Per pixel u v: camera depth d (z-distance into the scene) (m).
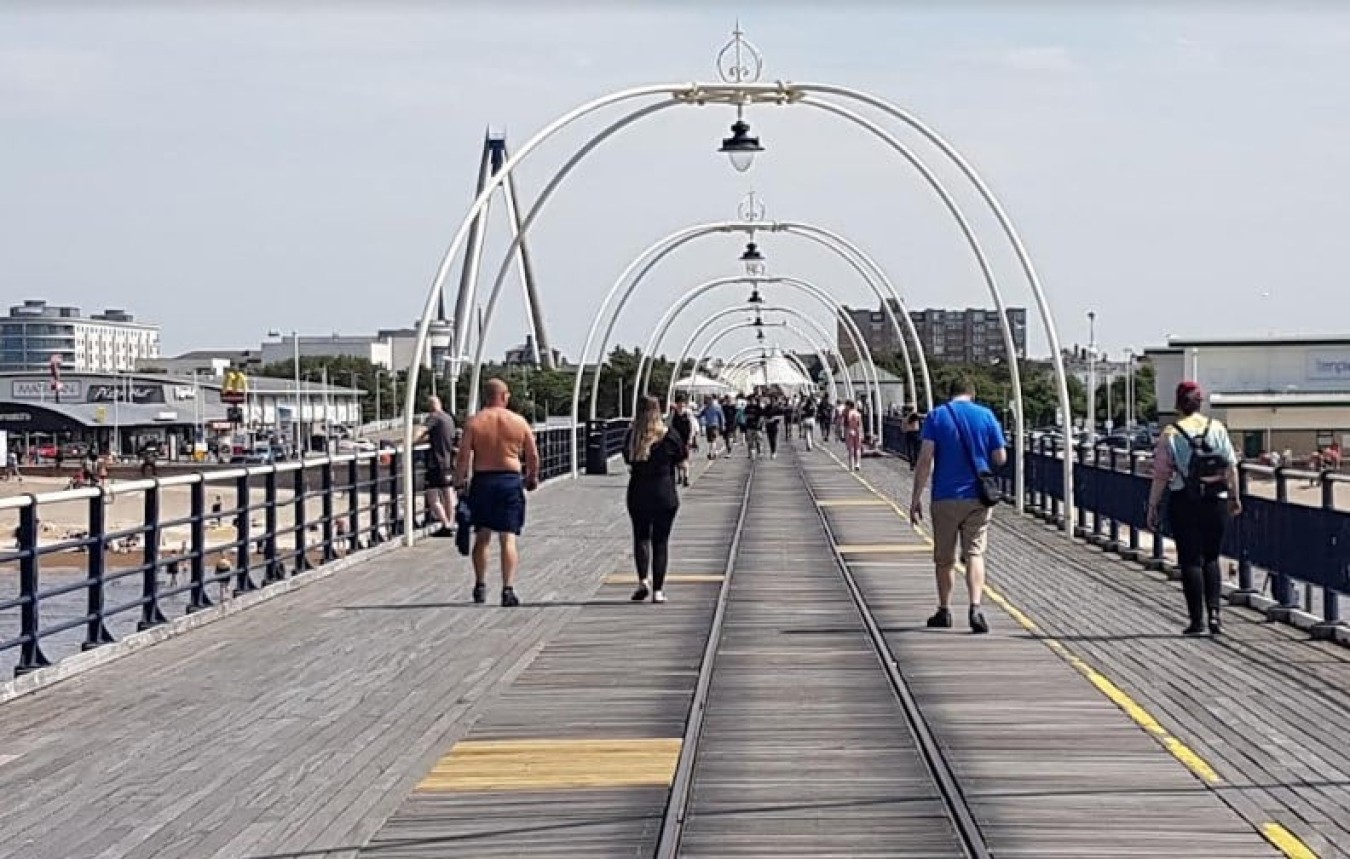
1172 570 18.86
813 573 19.59
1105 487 23.09
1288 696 11.01
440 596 17.44
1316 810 7.92
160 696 11.52
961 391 14.49
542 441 42.16
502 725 10.38
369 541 22.98
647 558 16.97
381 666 12.81
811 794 8.44
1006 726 10.09
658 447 16.72
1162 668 12.24
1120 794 8.30
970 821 7.78
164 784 8.81
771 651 13.37
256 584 17.59
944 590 14.59
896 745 9.65
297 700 11.34
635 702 11.12
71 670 12.30
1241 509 14.22
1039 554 21.95
